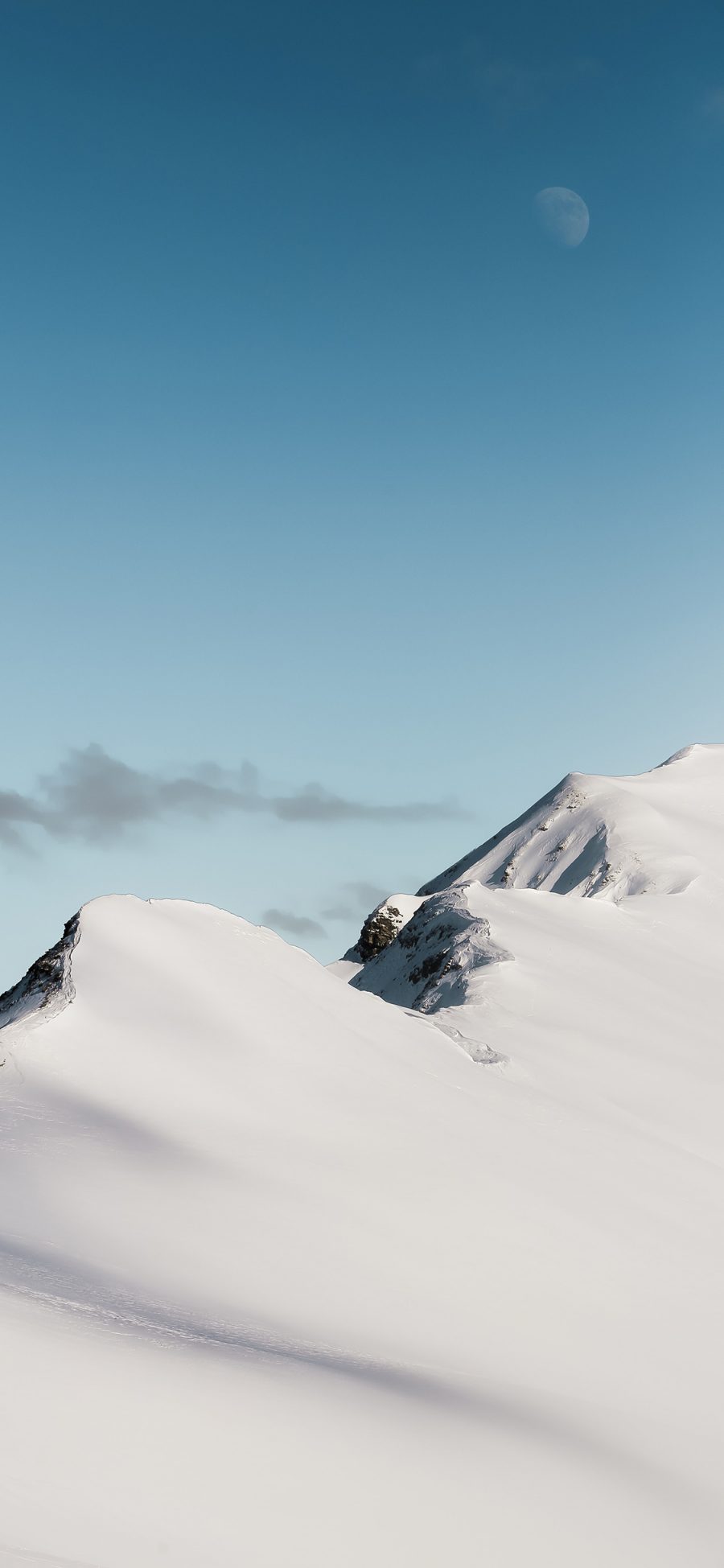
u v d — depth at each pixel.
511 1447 19.08
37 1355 16.67
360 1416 18.17
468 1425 19.39
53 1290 20.61
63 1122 33.03
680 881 122.12
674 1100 55.78
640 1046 64.75
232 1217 28.45
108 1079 36.38
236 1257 26.27
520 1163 36.91
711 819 148.38
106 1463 14.67
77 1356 17.03
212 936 46.78
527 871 146.50
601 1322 27.66
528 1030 64.06
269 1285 25.23
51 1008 39.44
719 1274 32.31
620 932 96.00
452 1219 31.30
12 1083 35.38
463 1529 16.20
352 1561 14.64
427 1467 17.36
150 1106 35.34
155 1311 21.23
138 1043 38.41
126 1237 25.89
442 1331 25.08
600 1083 56.38
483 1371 23.48
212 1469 15.37
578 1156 39.19
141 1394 16.48
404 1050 44.88
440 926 95.69
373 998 49.19
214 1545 13.92
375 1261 27.88
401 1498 16.36
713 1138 50.97
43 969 43.22
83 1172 29.48
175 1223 27.38
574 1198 35.03
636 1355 26.34
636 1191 37.34
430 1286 27.28
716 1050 66.25
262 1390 17.86
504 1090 44.84
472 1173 34.75
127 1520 13.78
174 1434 15.80
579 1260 30.81
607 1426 22.22
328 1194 31.20
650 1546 17.56
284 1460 16.14
